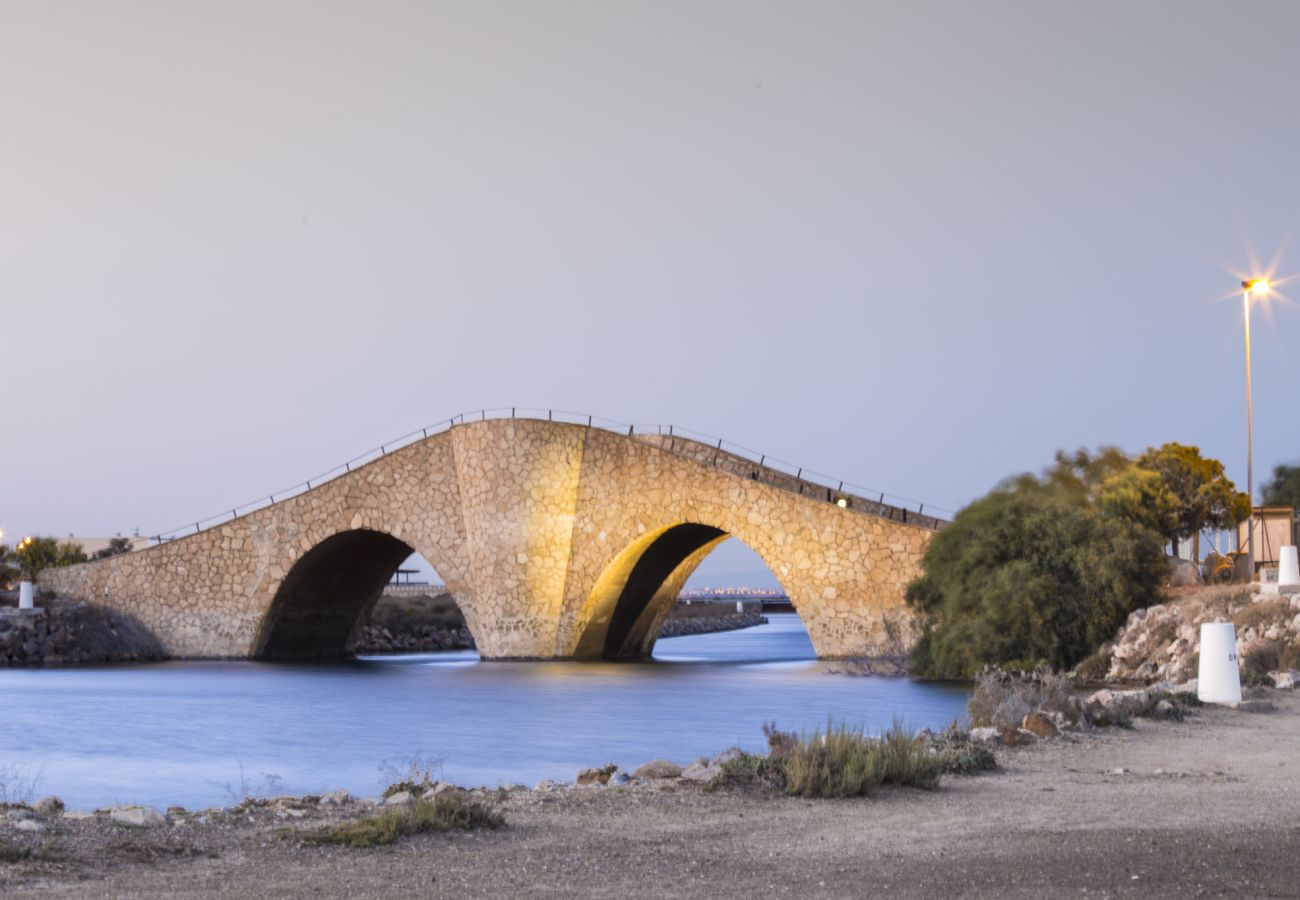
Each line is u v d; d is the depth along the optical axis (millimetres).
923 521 69812
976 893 9992
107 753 29969
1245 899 9656
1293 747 19875
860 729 19312
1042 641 48781
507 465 68562
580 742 30625
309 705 43406
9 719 39156
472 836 12883
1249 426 52688
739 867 11250
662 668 63062
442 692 48375
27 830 12633
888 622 59500
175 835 12820
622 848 12203
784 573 62125
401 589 146375
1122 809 14070
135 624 78438
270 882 10773
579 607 68062
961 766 17125
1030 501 52969
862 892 10133
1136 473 61781
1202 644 27062
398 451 72312
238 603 76062
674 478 65500
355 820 13852
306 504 74500
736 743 30031
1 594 80062
